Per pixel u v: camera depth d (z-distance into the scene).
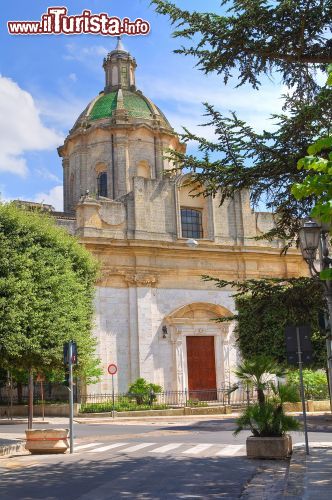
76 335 22.72
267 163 13.63
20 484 11.72
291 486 10.27
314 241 14.30
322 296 14.36
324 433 21.66
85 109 48.91
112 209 38.91
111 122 46.06
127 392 36.47
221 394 38.81
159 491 10.62
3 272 21.27
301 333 14.79
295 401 14.83
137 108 47.72
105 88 50.88
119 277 38.34
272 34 11.98
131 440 20.66
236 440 19.75
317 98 12.55
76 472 13.21
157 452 16.67
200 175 14.22
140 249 38.56
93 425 28.03
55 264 22.61
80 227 37.81
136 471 13.12
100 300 37.28
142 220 39.28
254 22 11.78
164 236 39.72
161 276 39.31
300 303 14.43
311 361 14.71
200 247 40.12
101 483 11.59
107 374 36.62
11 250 21.55
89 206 38.03
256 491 10.45
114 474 12.77
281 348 30.56
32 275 21.72
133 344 37.62
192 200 41.72
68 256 24.94
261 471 12.69
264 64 12.44
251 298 14.86
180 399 37.69
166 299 39.19
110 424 28.62
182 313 39.12
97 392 36.16
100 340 36.72
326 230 14.29
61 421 30.48
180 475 12.41
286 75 12.91
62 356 21.56
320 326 15.29
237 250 41.12
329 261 14.65
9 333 20.17
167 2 12.32
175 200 40.66
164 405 34.62
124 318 37.91
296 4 11.41
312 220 14.37
